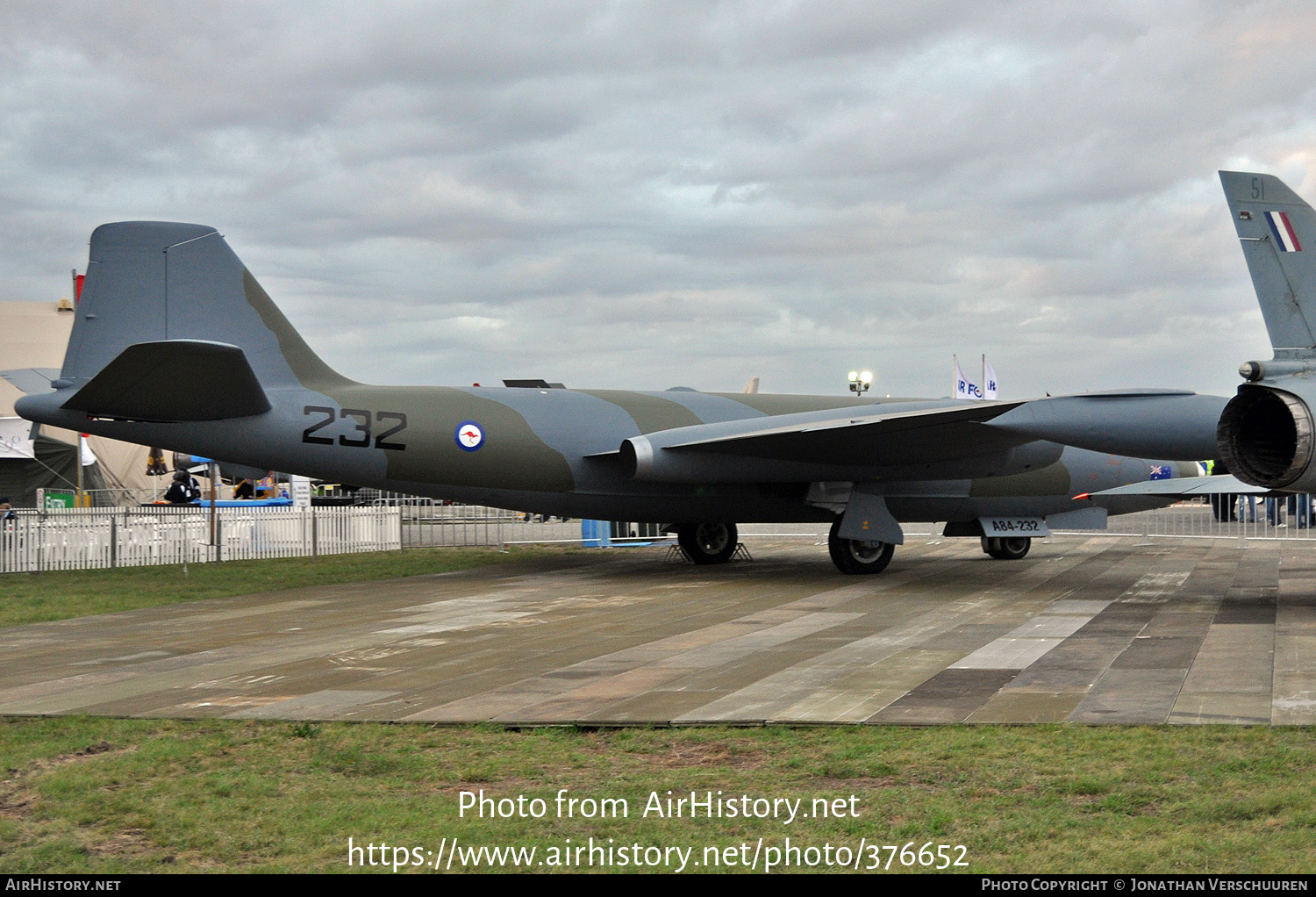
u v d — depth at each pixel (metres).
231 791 6.08
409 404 17.08
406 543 27.34
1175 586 15.47
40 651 10.91
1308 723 6.91
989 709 7.58
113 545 21.25
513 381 21.03
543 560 22.27
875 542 18.25
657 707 7.86
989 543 21.03
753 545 26.67
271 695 8.54
